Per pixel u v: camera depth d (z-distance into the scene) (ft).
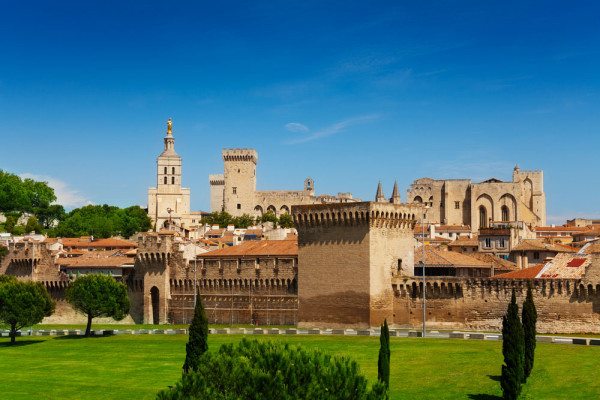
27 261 623.36
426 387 336.70
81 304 521.24
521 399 309.63
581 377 337.31
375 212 492.13
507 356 312.50
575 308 448.65
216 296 558.97
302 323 512.22
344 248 499.51
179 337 496.23
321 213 507.30
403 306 500.33
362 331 466.70
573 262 476.95
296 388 237.04
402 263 515.50
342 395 238.89
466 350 402.72
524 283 464.65
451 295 488.02
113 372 384.27
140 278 590.14
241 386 238.07
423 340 439.22
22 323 500.33
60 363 414.21
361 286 491.31
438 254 566.77
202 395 235.20
